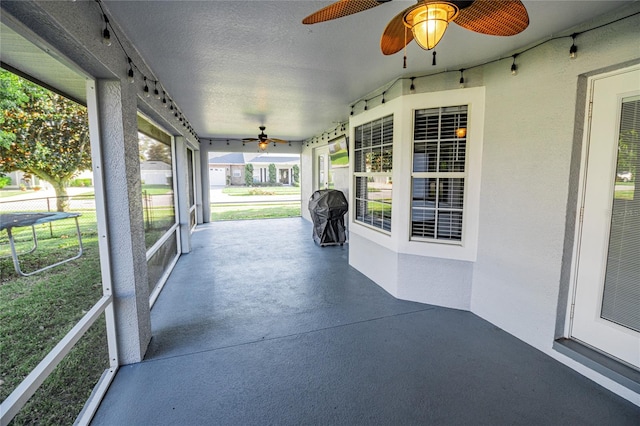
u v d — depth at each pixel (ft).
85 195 9.84
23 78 6.43
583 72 7.14
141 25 7.07
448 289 11.06
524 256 8.70
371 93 13.16
